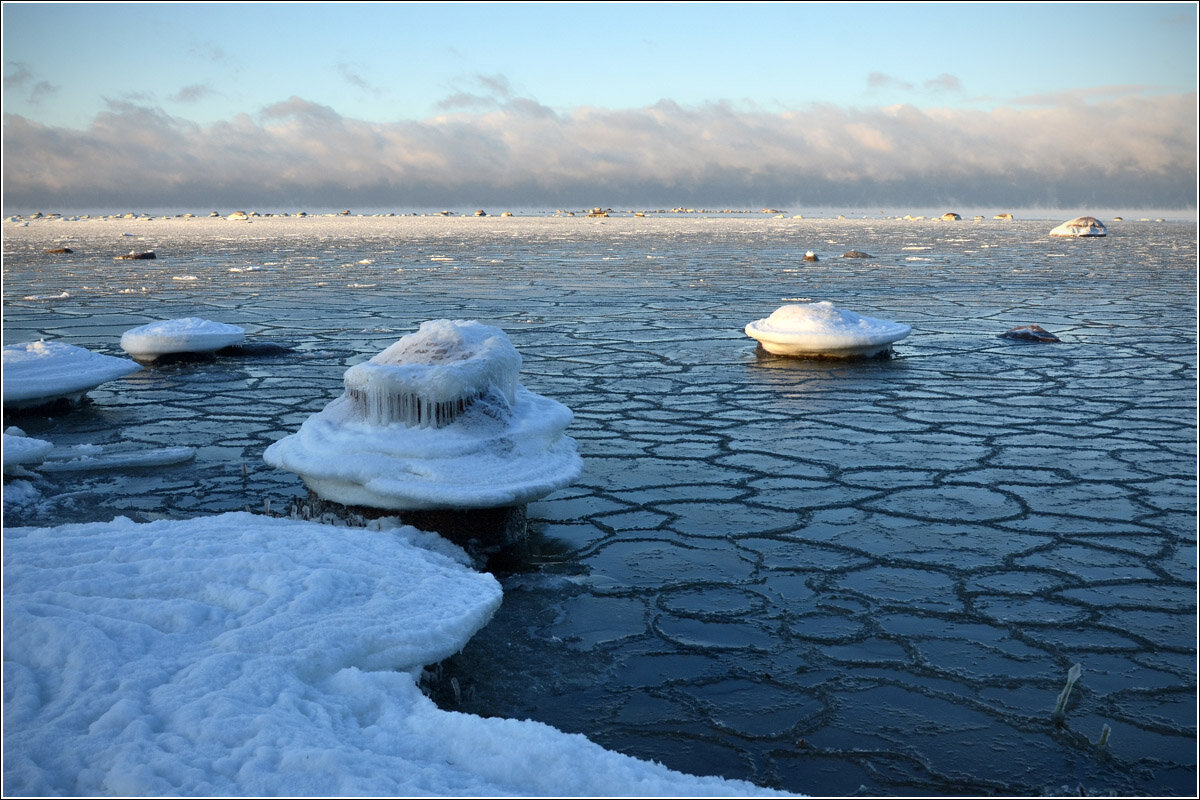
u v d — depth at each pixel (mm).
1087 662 4402
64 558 4238
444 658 3906
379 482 5355
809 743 3742
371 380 5574
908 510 6512
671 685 4184
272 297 20906
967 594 5145
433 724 3199
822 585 5262
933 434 8602
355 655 3613
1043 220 115625
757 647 4535
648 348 13570
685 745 3727
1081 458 7816
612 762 2994
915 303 19906
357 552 4535
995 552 5746
